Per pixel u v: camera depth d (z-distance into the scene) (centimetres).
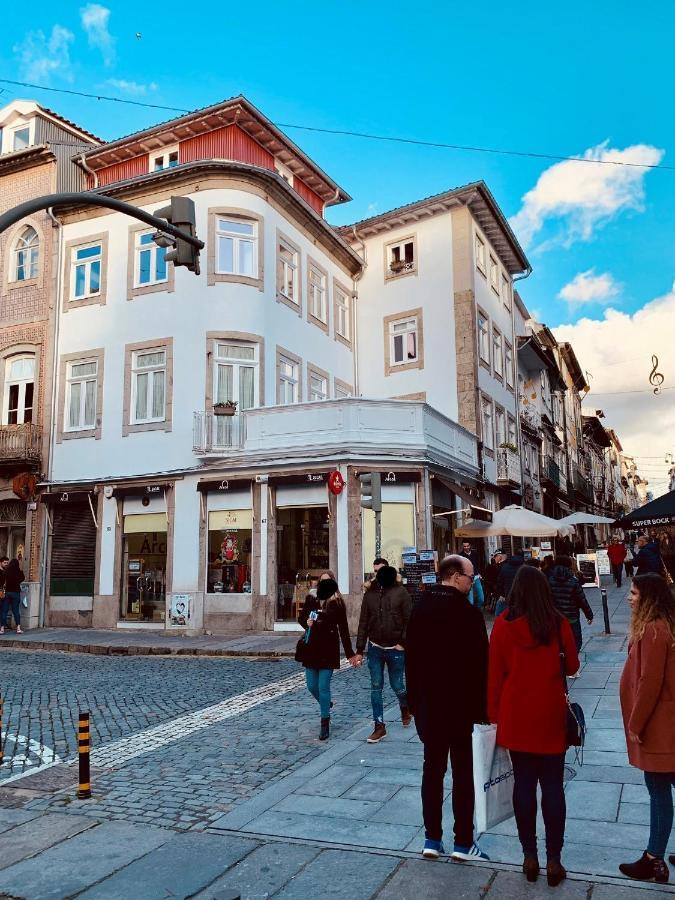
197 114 2127
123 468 2098
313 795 614
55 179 2319
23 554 2208
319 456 1880
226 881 455
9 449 2203
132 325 2150
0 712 748
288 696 1063
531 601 448
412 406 1966
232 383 2058
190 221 945
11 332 2339
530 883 431
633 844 481
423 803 478
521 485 3061
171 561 1992
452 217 2619
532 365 3809
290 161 2395
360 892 431
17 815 594
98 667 1397
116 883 459
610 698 916
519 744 433
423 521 1884
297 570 1880
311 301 2425
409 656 494
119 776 700
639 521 1202
